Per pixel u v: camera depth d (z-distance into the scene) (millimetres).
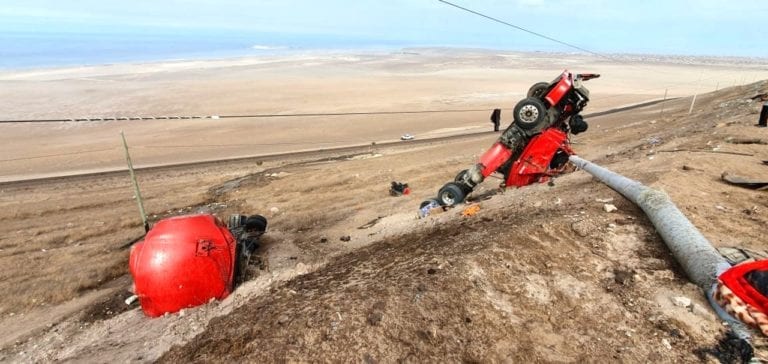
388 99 119562
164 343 7652
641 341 5918
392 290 6848
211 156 53000
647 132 32281
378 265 8836
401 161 36219
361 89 141750
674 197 10523
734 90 61281
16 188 38906
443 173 28328
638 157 16984
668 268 7570
